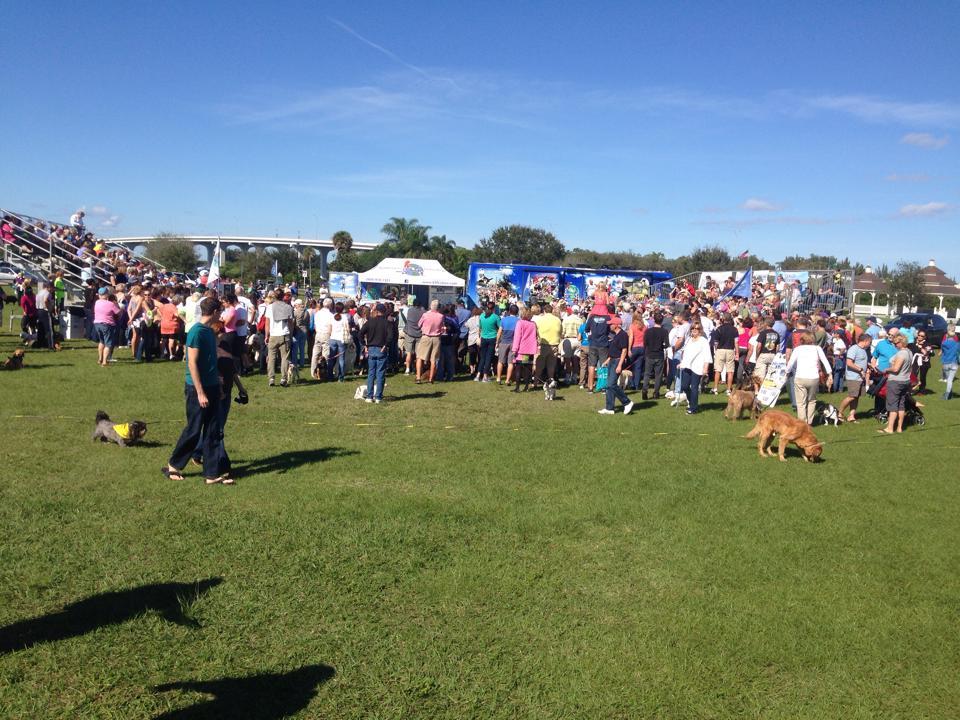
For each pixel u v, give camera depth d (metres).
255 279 84.81
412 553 5.64
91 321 19.64
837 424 12.70
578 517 6.67
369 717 3.57
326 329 15.30
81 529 5.86
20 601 4.57
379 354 12.79
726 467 8.91
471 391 14.98
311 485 7.34
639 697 3.85
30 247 26.11
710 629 4.62
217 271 25.92
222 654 4.07
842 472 8.89
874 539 6.41
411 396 13.94
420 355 15.85
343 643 4.25
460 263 69.38
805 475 8.66
